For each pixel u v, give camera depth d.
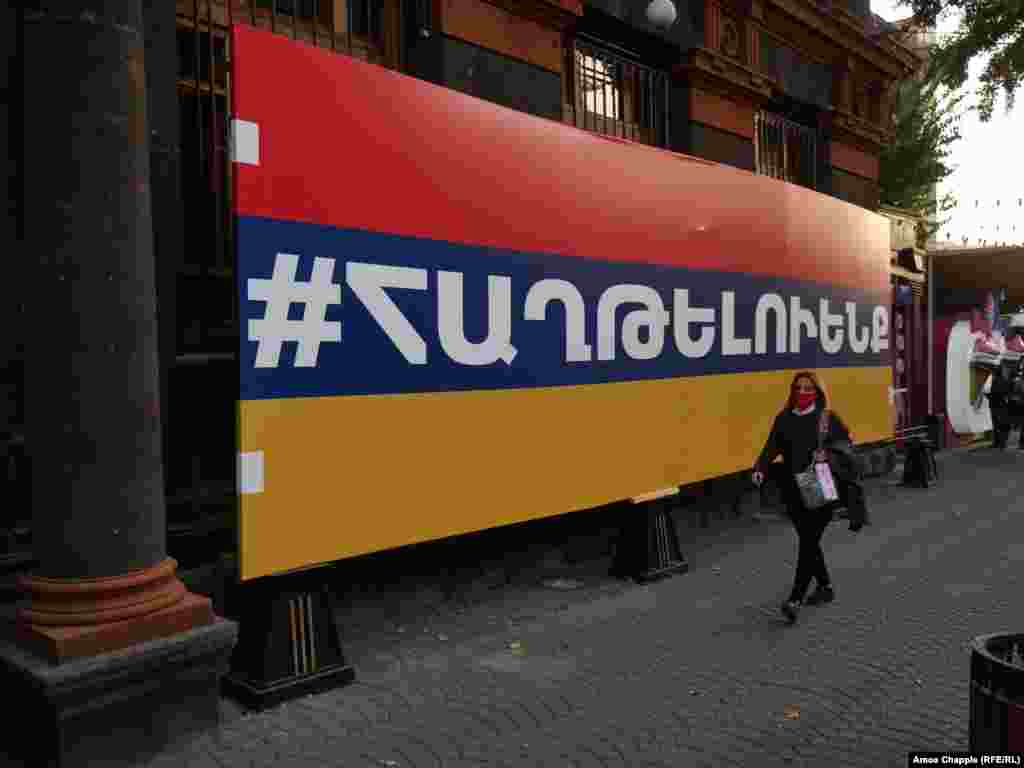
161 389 4.82
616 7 8.09
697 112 9.26
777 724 4.00
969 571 6.89
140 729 3.58
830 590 6.00
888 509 9.86
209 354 5.07
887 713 4.11
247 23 5.59
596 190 6.36
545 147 5.93
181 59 5.24
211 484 5.13
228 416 5.22
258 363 4.21
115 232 3.60
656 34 8.62
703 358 7.47
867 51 12.51
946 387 15.37
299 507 4.39
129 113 3.65
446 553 6.05
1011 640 2.61
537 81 7.39
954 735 3.86
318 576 4.45
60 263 3.51
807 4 10.82
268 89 4.25
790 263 8.75
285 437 4.34
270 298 4.26
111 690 3.47
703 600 6.08
